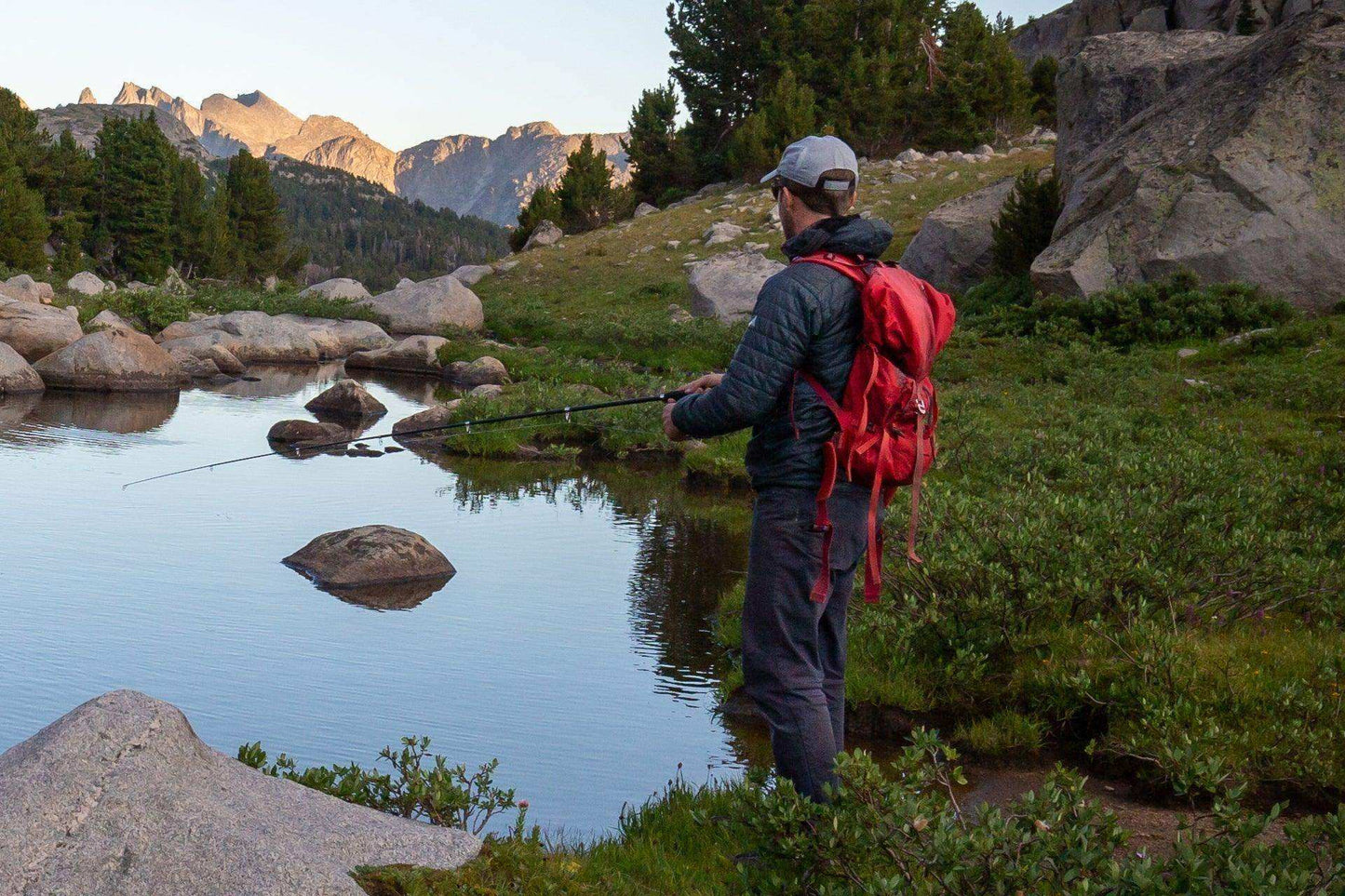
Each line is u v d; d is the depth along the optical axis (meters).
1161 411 14.70
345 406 18.83
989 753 5.25
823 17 51.41
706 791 4.60
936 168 42.66
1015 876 2.78
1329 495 8.27
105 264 81.00
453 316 32.41
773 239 38.16
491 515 11.51
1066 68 30.64
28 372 19.34
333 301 33.19
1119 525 6.66
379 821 2.95
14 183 57.31
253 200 90.81
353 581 8.48
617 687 6.44
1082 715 5.48
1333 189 20.86
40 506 10.71
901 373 3.29
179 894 2.52
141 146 79.00
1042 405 15.15
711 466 14.20
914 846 3.03
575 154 51.28
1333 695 5.13
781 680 3.46
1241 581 6.47
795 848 3.14
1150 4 52.72
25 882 2.48
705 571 9.36
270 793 2.92
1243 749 4.76
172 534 9.85
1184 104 24.56
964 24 49.97
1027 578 6.06
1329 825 3.10
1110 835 3.00
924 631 6.15
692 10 55.78
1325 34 22.31
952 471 11.37
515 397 18.30
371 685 6.31
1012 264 27.00
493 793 3.99
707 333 27.28
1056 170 27.89
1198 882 2.72
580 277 39.00
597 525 11.19
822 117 48.75
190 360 24.28
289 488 12.32
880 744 5.54
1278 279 20.67
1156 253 21.66
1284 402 14.52
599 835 4.41
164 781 2.76
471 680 6.46
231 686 6.20
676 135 55.75
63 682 6.13
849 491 3.38
